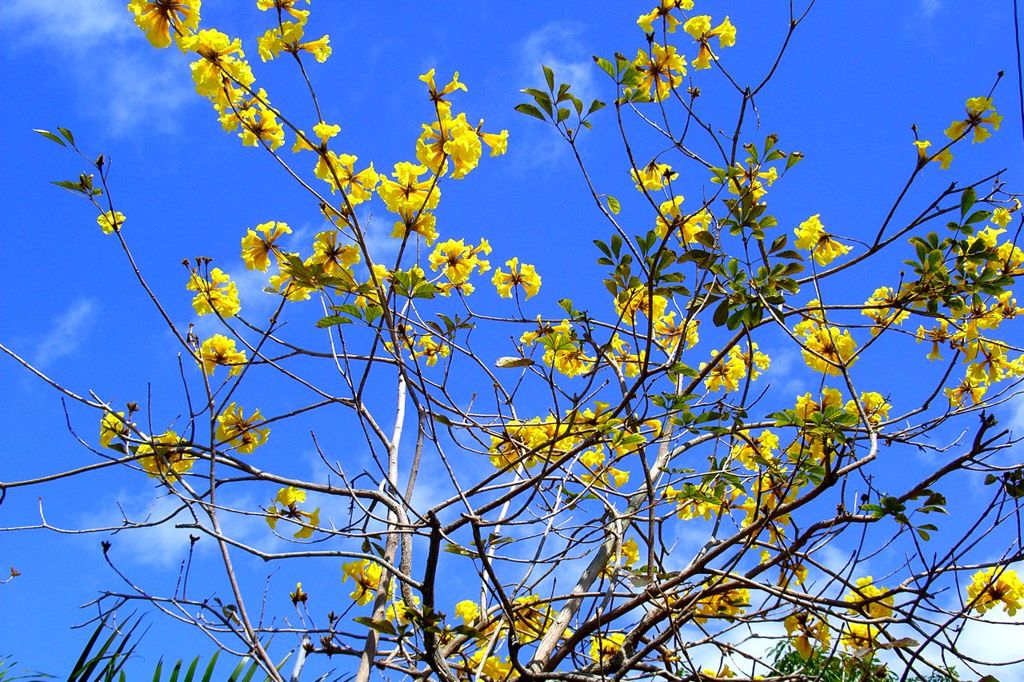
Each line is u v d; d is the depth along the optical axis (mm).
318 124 2672
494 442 3871
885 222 3549
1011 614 3248
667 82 3691
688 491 3553
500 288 4031
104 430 3475
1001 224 4117
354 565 4129
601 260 3455
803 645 3561
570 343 3350
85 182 3139
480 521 2973
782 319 3410
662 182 3979
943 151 3482
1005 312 4387
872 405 4121
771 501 3867
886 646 3057
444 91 2777
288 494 3764
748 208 3422
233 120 2766
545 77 3016
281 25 2631
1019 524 2854
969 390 4453
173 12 2611
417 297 2908
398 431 4055
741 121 3520
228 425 3715
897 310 3783
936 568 2781
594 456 4277
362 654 3498
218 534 2850
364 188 2965
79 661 3152
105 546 3248
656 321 4355
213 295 3412
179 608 3195
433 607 3229
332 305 3066
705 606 3992
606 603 3367
